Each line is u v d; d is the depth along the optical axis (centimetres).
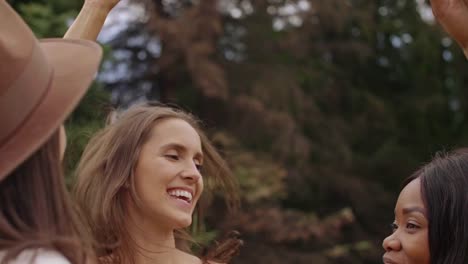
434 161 274
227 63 1731
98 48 204
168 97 1703
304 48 1789
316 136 1827
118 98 1634
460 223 258
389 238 270
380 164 1905
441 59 2031
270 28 1783
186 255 294
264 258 1529
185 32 1612
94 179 288
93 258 217
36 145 187
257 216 1472
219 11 1652
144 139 285
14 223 192
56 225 195
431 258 263
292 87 1741
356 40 1958
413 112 2006
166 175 281
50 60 207
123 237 284
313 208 1780
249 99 1661
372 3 1980
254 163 1505
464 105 2012
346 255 1681
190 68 1602
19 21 193
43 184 196
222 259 312
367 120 1938
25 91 192
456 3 267
